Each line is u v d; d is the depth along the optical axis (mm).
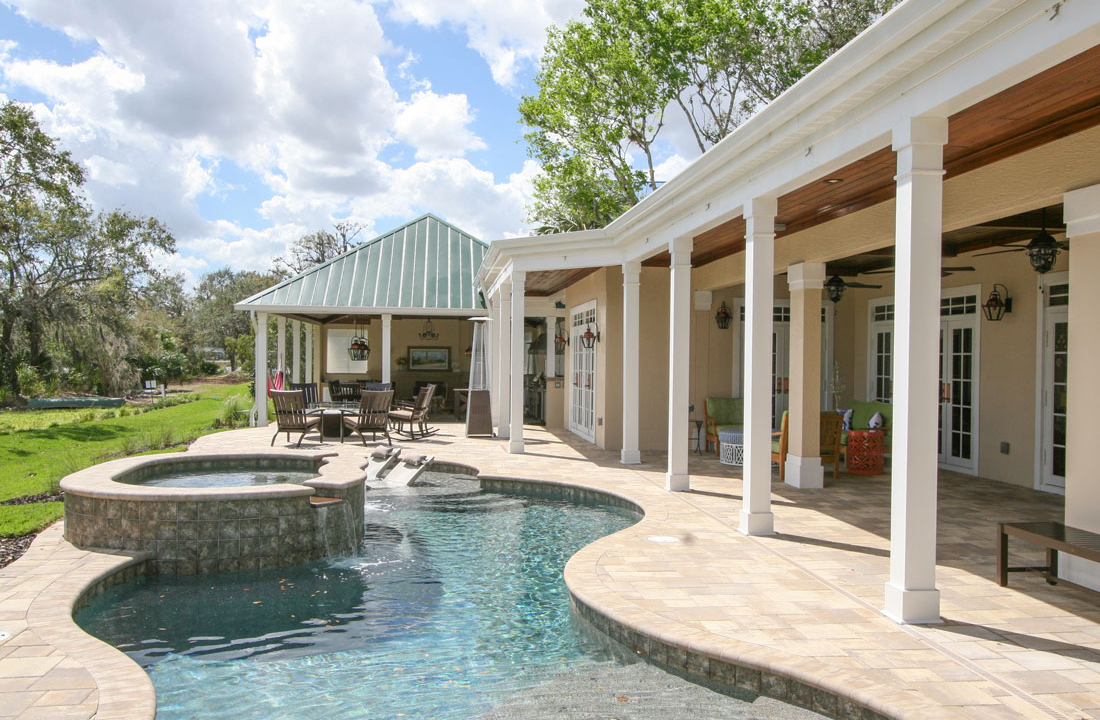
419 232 19703
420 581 5512
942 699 2945
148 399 29359
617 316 11875
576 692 3488
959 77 3510
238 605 4969
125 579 5449
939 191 3871
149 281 30609
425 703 3387
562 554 6254
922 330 3863
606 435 11852
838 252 7539
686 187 6961
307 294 16594
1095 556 3875
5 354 25969
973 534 6172
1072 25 2855
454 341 21875
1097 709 2863
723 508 7184
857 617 4035
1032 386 8398
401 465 9891
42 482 9062
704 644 3580
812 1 19281
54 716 2818
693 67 21203
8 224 25344
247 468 8891
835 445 9055
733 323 11969
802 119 4809
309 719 3229
